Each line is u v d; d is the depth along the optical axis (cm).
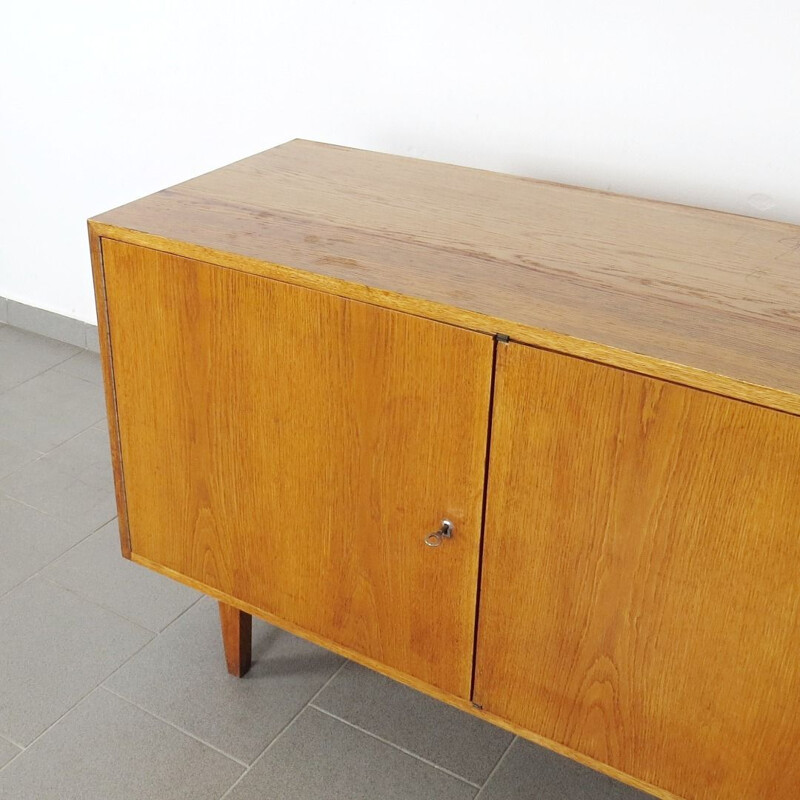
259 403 140
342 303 125
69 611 191
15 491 221
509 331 115
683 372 106
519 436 120
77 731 168
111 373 152
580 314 117
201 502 155
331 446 137
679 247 136
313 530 146
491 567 131
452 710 173
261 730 169
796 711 117
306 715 171
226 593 162
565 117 171
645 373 109
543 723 139
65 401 252
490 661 139
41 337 279
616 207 149
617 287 124
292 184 156
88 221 141
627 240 138
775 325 115
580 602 126
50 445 236
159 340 144
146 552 167
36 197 258
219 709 172
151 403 151
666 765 131
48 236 263
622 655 127
